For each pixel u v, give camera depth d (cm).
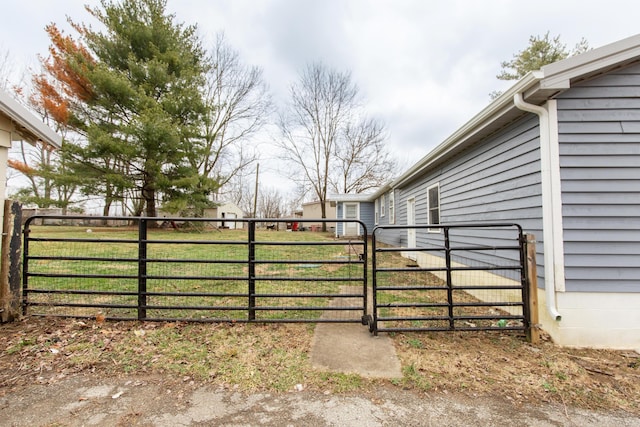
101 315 324
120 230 1357
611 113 294
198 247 966
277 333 296
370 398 198
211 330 299
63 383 209
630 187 291
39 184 1664
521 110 323
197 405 189
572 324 288
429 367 236
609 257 289
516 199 349
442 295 455
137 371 225
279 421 176
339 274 582
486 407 191
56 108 1228
